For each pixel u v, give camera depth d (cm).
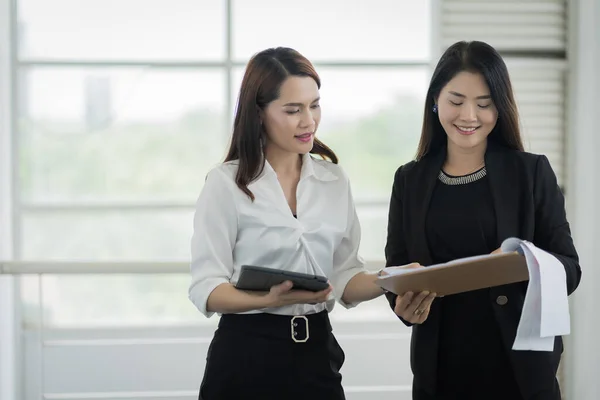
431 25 433
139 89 473
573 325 405
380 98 464
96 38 465
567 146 426
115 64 450
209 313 209
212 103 475
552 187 206
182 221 490
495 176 206
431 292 194
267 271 183
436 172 212
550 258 185
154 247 486
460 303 207
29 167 465
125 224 482
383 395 392
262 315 206
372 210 441
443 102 206
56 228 482
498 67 203
